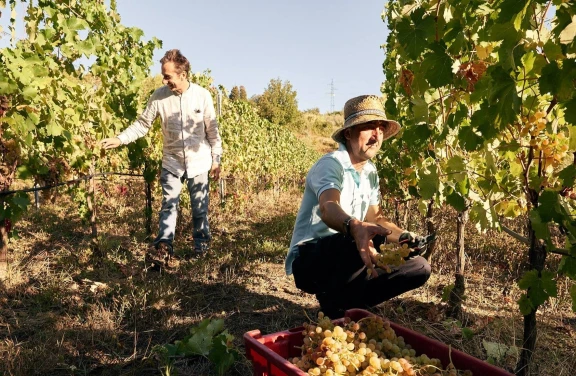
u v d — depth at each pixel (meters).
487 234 5.66
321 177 2.46
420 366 1.71
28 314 3.29
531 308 2.10
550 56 1.79
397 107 4.49
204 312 3.41
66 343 2.81
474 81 2.27
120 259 4.72
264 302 3.63
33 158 4.10
